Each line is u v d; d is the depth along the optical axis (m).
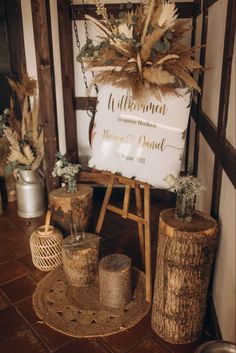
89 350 1.74
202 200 2.27
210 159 2.02
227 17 1.55
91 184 3.18
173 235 1.58
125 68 1.81
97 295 2.13
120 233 2.94
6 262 2.52
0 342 1.80
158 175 1.84
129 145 1.88
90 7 2.92
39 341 1.80
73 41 3.09
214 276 1.85
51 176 2.80
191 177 1.66
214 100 1.94
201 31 2.41
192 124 2.98
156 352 1.73
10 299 2.12
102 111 1.94
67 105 3.21
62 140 3.48
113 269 1.96
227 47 1.54
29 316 1.98
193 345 1.78
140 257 2.57
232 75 1.51
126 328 1.88
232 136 1.48
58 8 2.90
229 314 1.50
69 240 2.22
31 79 3.04
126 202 2.13
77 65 3.18
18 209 3.24
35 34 2.40
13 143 2.98
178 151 1.80
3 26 3.21
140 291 2.16
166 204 3.49
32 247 2.36
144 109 1.83
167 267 1.66
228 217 1.55
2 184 3.57
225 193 1.61
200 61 2.37
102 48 1.86
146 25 1.71
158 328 1.82
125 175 1.91
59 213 2.46
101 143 1.96
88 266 2.15
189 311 1.71
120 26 1.74
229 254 1.52
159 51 1.71
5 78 3.40
